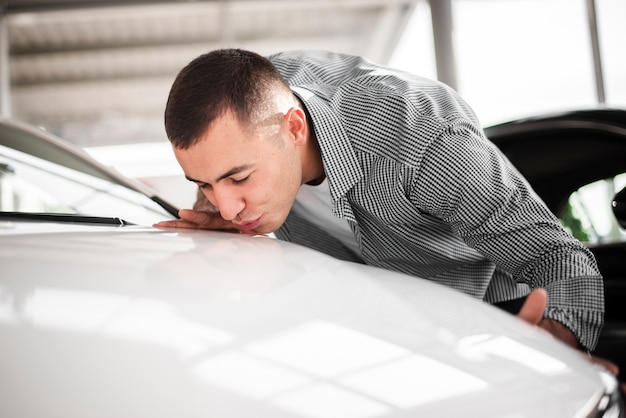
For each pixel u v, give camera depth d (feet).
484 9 18.90
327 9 21.74
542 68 18.40
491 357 1.80
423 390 1.53
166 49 23.11
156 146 21.77
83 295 1.69
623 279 5.23
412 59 22.18
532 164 6.16
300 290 1.92
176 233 2.65
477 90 18.86
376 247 3.79
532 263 3.08
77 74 24.54
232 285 1.88
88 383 1.36
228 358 1.47
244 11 20.97
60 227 2.65
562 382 1.82
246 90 2.91
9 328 1.50
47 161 3.97
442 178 3.16
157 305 1.67
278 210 3.14
